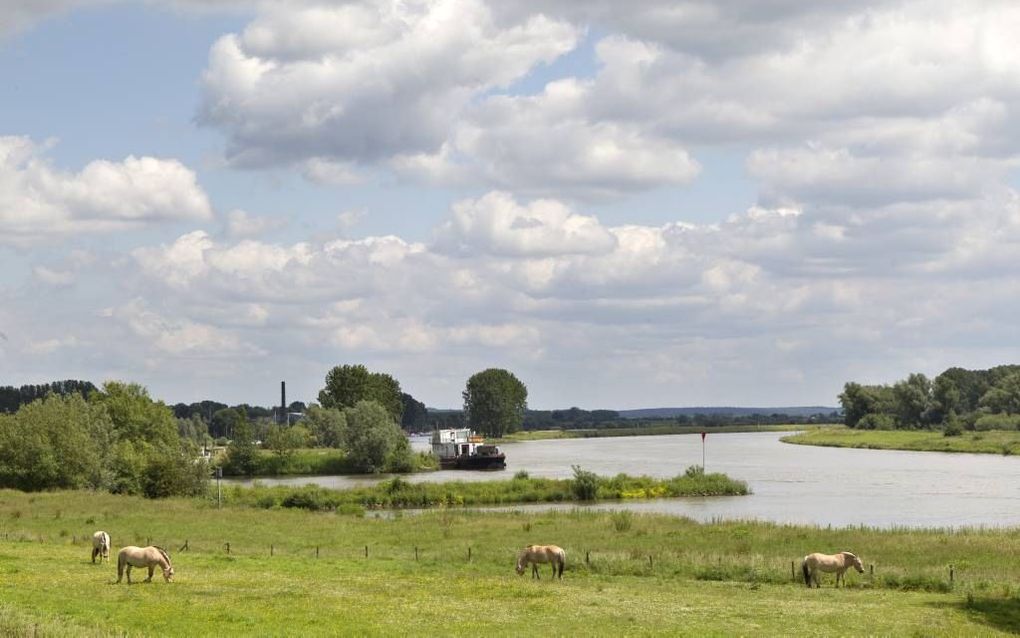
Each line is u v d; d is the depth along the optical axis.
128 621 35.22
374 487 124.19
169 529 72.31
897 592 47.50
